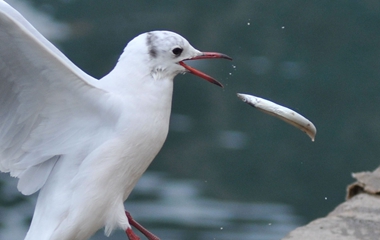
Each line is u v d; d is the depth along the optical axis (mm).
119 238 14336
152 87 6586
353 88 21562
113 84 6547
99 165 6406
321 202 17703
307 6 23531
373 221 7910
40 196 6734
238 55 22391
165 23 23453
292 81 21656
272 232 15695
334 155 19094
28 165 6711
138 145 6492
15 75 6281
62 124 6516
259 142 19344
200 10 23219
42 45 5949
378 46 22984
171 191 17234
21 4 24469
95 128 6504
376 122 20125
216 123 20125
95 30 23938
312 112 20719
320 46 22922
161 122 6602
